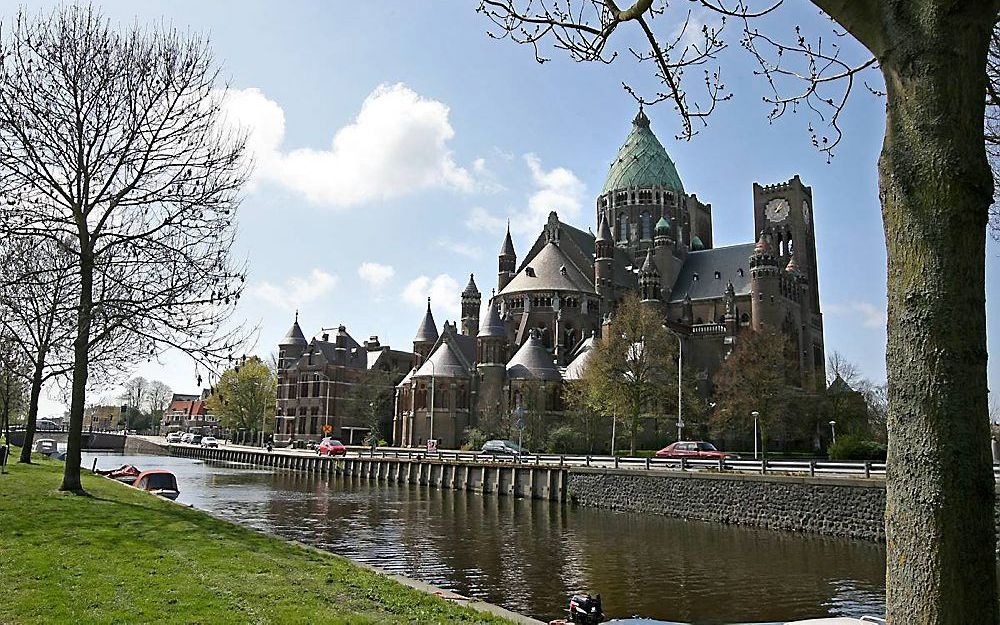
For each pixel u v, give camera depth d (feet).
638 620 57.93
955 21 19.33
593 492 207.10
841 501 147.13
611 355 274.98
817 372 415.64
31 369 160.35
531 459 247.29
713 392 350.23
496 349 363.76
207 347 100.99
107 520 78.28
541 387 339.77
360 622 45.42
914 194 19.44
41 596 46.09
